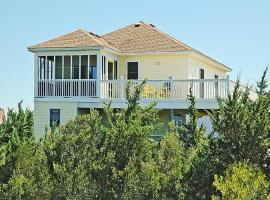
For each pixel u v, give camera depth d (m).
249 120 21.81
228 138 21.95
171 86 54.22
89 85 57.88
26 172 25.58
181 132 24.61
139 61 63.53
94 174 23.89
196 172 21.75
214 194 21.41
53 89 58.84
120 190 22.98
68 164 24.45
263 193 17.75
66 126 25.98
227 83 52.06
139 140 24.28
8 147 26.61
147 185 22.45
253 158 21.61
